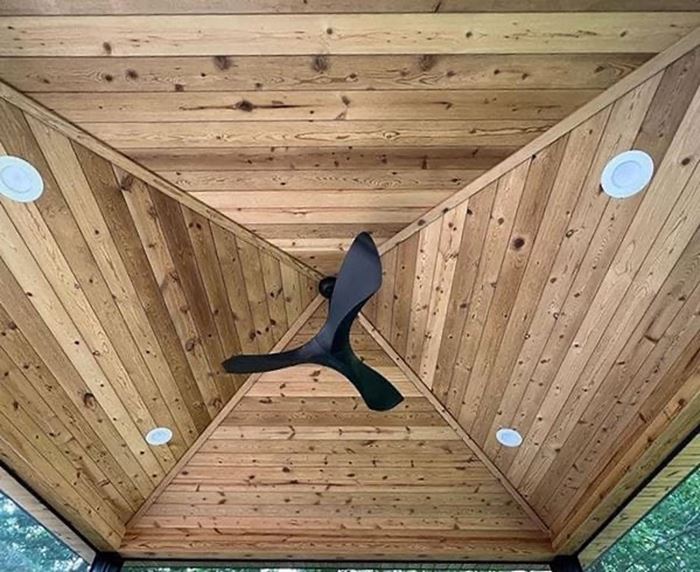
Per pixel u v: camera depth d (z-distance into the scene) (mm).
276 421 3162
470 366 2775
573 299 2361
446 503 3506
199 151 1962
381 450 3273
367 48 1662
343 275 1801
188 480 3418
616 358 2496
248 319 2682
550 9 1558
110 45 1632
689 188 1945
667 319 2289
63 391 2662
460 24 1598
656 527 2977
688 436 2490
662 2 1528
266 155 1988
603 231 2127
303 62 1698
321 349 1912
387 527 3521
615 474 2838
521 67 1703
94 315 2416
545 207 2111
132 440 3062
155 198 2119
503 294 2432
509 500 3479
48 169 1941
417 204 2180
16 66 1667
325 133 1915
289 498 3506
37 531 3115
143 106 1801
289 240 2344
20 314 2305
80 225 2123
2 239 2080
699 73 1685
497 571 3508
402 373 2922
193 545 3488
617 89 1742
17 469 2752
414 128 1896
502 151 1965
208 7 1554
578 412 2791
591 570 3430
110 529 3387
